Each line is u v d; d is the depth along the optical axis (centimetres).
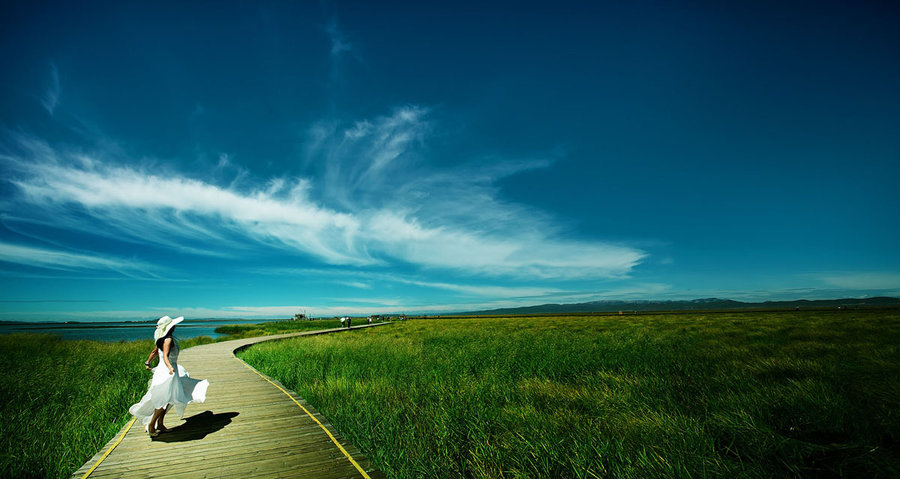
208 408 658
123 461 417
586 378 868
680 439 475
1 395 820
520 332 2570
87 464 402
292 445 477
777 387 659
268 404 688
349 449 465
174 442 482
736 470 403
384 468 458
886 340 1332
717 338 1686
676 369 965
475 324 4528
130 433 513
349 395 786
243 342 2247
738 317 3841
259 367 1334
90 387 884
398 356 1359
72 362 1255
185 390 519
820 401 564
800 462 419
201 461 421
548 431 519
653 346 1438
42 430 596
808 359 954
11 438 555
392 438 540
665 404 641
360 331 3731
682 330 2278
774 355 1081
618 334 2042
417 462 459
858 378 730
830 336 1546
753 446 462
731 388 722
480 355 1330
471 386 805
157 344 488
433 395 761
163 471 392
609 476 399
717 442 491
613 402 652
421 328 3741
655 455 424
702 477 380
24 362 1262
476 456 459
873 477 382
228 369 1148
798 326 2127
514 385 833
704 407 615
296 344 2009
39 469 466
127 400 766
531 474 417
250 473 392
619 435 506
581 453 442
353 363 1236
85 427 604
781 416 554
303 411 639
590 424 538
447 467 450
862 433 475
